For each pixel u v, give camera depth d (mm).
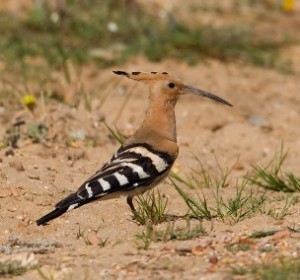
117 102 16594
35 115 14219
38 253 9891
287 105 17594
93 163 13258
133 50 18766
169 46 19312
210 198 12367
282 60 19812
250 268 9023
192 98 17000
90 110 15156
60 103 15391
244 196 12523
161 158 10938
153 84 11523
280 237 10008
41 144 13500
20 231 10961
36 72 17219
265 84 18469
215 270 9078
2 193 11734
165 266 9211
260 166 14258
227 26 20781
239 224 10797
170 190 12672
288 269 8812
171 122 11438
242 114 16750
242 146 15266
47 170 12625
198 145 15023
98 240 10219
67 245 10211
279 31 21703
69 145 13703
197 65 18828
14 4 21250
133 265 9289
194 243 9906
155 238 10172
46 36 19078
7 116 14258
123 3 21141
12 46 18281
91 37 19297
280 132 16328
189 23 20984
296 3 24219
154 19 20719
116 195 10633
